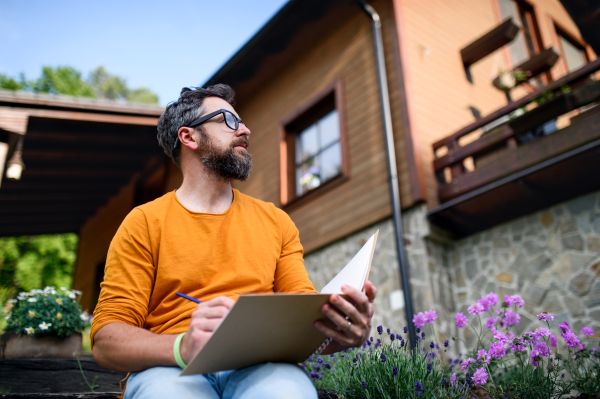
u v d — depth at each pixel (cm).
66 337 304
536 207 455
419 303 467
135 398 112
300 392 106
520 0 843
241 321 99
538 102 470
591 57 959
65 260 1588
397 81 571
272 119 759
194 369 104
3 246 1541
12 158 577
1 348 293
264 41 719
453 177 509
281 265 154
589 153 385
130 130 773
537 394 210
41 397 183
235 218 152
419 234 491
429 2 658
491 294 240
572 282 409
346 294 113
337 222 584
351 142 604
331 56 680
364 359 207
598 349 236
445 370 217
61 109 650
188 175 162
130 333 120
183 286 135
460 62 659
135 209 147
